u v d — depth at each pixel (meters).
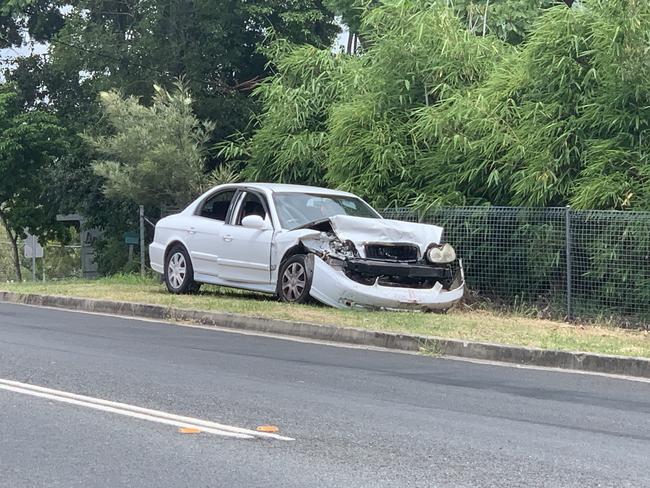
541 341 9.52
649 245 11.26
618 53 11.70
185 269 13.35
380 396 7.29
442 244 11.78
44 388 7.25
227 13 22.33
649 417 6.76
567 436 6.12
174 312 11.74
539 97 13.16
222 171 17.11
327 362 8.83
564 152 12.42
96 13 24.00
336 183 15.03
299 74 17.28
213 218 13.27
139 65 22.70
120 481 4.97
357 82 15.55
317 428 6.18
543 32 12.95
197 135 17.58
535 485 4.98
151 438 5.86
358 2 20.38
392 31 14.67
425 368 8.66
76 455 5.46
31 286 15.21
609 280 11.60
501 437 6.05
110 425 6.16
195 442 5.77
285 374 8.13
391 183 14.47
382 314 11.00
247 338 10.29
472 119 13.20
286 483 4.96
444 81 14.56
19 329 10.65
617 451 5.75
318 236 11.48
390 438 5.95
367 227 11.45
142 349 9.31
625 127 12.12
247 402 6.92
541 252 12.21
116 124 17.25
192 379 7.76
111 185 17.45
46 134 25.00
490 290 12.74
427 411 6.79
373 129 14.41
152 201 17.52
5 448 5.60
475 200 13.53
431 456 5.54
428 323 10.49
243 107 22.22
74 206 25.75
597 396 7.51
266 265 12.05
